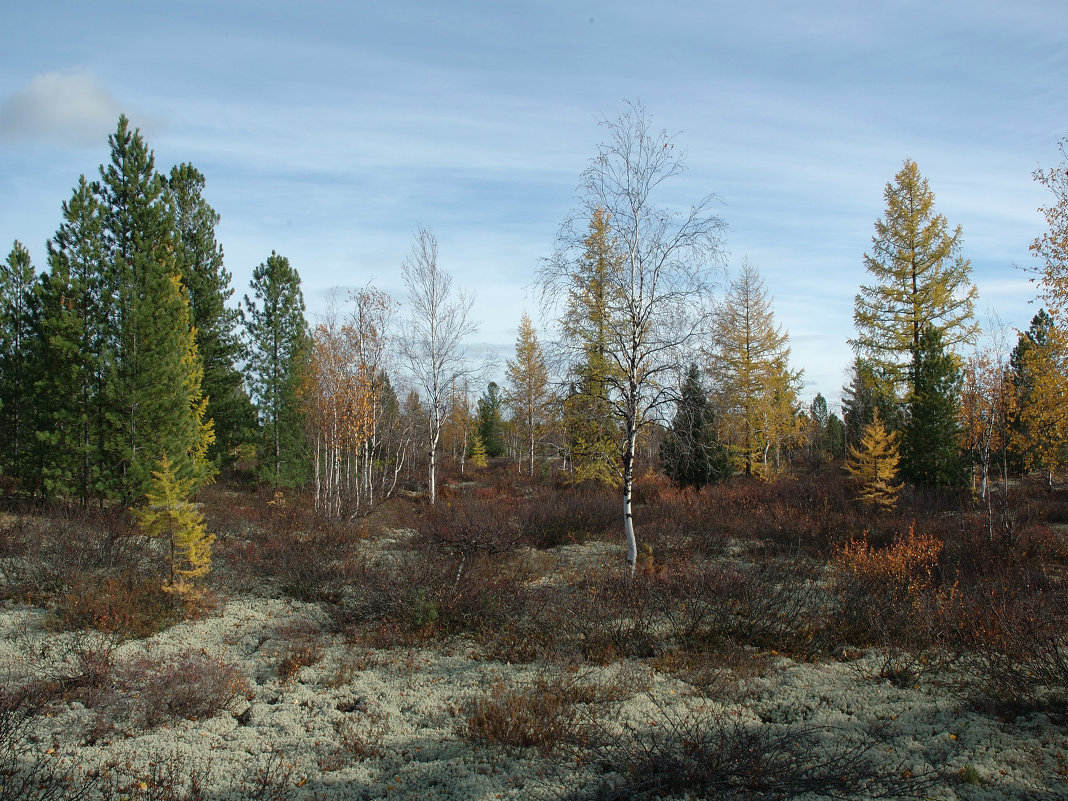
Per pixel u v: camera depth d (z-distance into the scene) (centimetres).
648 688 715
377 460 2709
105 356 1695
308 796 505
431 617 938
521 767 549
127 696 703
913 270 2302
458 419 4119
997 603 864
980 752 535
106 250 1830
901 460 2253
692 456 1269
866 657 797
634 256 1220
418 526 1828
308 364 2534
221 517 1780
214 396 2562
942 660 751
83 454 1698
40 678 728
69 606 946
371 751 584
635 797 488
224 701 695
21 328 2017
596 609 920
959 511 1866
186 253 2498
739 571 1152
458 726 625
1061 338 1421
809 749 532
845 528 1653
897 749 548
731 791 480
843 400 3869
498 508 1969
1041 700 627
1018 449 1741
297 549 1341
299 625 957
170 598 1033
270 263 2795
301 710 682
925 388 2223
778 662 795
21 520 1452
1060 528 1641
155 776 529
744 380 2753
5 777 516
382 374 2452
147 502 1625
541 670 750
